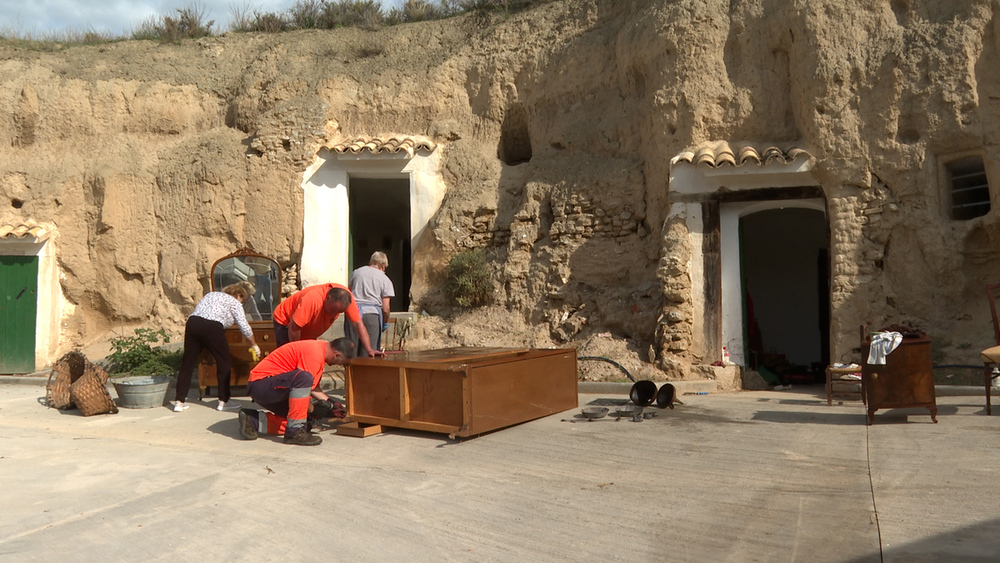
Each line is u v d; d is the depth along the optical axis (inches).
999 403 291.0
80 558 148.5
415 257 495.5
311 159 512.7
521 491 189.3
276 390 258.8
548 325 435.2
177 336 517.0
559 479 200.7
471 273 457.7
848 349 358.9
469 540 154.2
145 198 533.6
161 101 565.6
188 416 318.7
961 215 368.2
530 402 284.4
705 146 404.8
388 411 272.8
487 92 517.0
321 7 614.2
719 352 385.4
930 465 197.8
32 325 513.7
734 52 416.8
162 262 525.3
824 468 201.2
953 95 352.2
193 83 572.7
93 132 561.9
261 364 267.0
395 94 531.2
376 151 493.7
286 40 572.4
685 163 401.4
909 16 371.2
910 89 362.3
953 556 135.7
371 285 339.6
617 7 491.5
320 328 295.0
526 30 520.7
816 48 379.2
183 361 331.9
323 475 209.2
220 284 429.1
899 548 141.0
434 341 443.2
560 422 283.4
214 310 332.8
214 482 203.0
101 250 532.7
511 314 447.8
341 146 498.0
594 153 472.7
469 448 242.4
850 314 361.4
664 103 422.9
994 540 142.6
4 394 408.8
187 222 523.8
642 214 438.0
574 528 159.8
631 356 394.9
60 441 266.1
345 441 260.4
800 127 391.9
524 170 493.4
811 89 378.9
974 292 352.2
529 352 287.0
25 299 515.8
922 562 133.8
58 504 185.8
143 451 246.2
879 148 365.7
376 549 150.2
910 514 159.8
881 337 258.5
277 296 425.7
